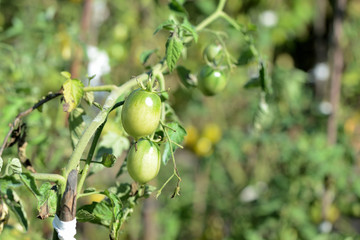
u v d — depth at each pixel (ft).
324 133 6.94
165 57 3.14
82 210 2.87
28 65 4.99
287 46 9.40
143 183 2.95
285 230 6.51
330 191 6.33
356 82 7.83
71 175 2.71
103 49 6.00
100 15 7.16
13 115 4.01
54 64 5.58
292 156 6.54
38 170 4.29
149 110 2.78
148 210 6.70
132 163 2.91
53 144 4.58
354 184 6.33
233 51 7.36
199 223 7.73
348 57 8.04
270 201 6.77
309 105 7.96
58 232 2.72
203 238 7.59
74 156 2.77
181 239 7.76
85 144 2.78
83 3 6.11
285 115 7.37
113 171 6.62
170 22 3.14
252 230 6.68
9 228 3.83
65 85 2.90
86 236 6.53
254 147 7.79
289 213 6.53
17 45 5.88
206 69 3.57
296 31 8.95
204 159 7.86
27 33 5.49
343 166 6.28
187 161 9.91
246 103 8.47
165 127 3.05
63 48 5.53
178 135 3.12
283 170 7.47
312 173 6.31
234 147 7.34
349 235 6.15
